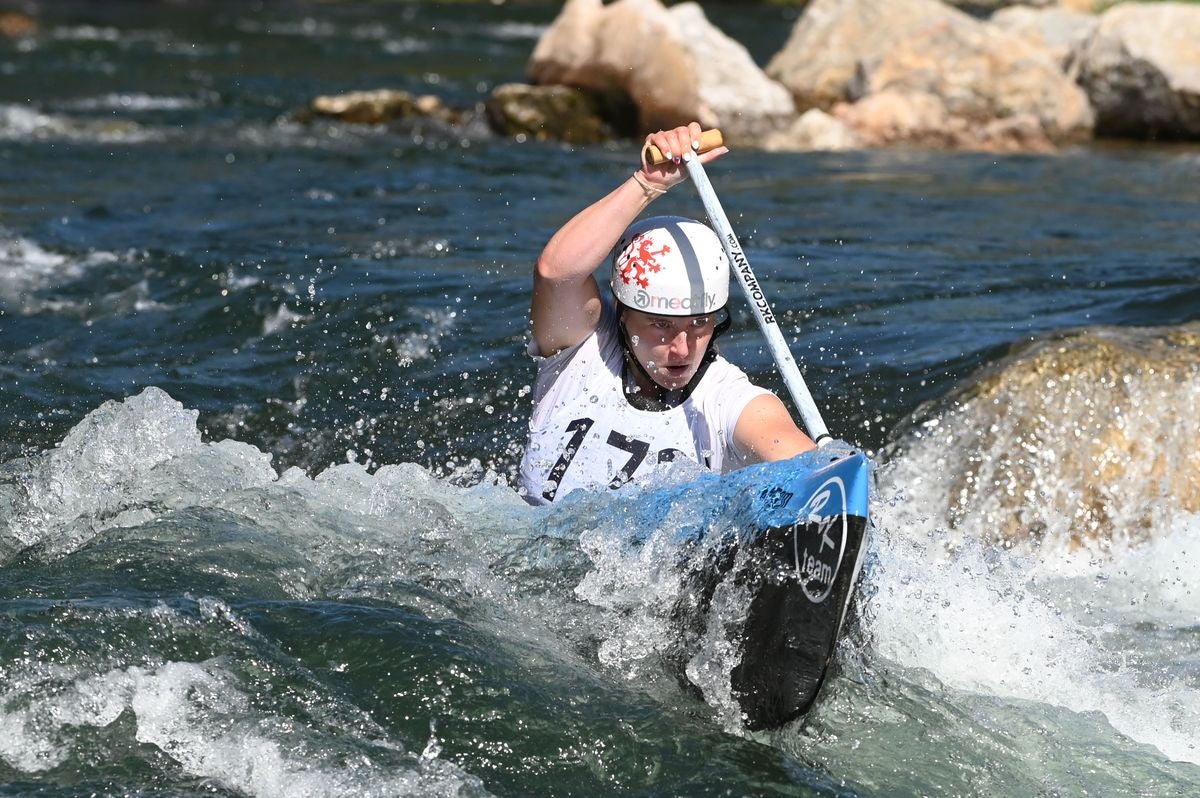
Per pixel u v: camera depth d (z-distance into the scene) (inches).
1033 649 652.7
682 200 1646.2
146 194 1632.6
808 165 1962.4
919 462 850.8
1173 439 837.2
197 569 651.5
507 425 900.0
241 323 1064.2
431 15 4798.2
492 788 514.9
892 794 537.3
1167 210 1612.9
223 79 2856.8
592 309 657.0
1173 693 630.5
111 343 1029.8
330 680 563.8
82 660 556.4
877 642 637.3
